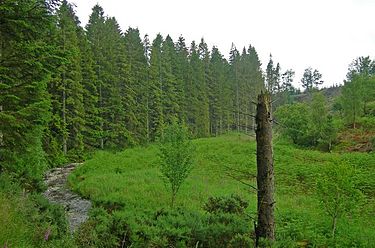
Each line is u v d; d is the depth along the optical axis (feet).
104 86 153.07
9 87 31.12
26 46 32.30
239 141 132.16
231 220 30.76
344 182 37.17
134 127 164.14
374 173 72.13
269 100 23.52
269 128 23.34
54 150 98.48
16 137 33.42
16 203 26.84
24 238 20.76
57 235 24.79
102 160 103.14
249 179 78.95
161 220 30.66
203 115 219.82
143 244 26.00
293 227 36.83
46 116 36.70
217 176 81.76
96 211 33.60
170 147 53.52
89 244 24.52
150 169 88.89
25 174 50.70
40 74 34.14
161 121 179.63
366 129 134.41
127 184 71.31
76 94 120.47
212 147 118.93
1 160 34.68
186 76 225.56
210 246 27.48
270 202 22.97
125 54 174.70
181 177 52.95
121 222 27.71
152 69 191.72
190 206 51.90
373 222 43.27
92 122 136.87
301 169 80.02
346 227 38.65
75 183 79.82
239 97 269.44
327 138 119.44
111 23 209.87
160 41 268.00
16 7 30.89
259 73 301.43
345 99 141.28
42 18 32.81
